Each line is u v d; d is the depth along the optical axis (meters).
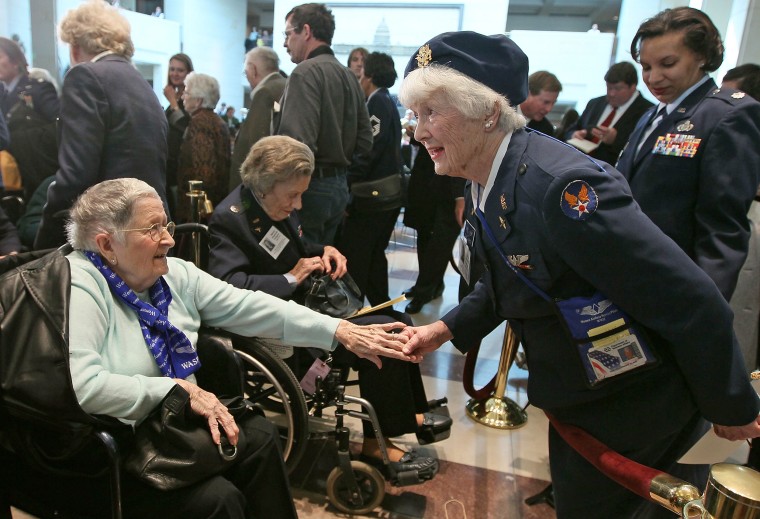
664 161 1.48
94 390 1.15
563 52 5.53
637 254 0.83
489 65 0.94
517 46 0.97
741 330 1.76
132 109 2.04
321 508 1.82
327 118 2.46
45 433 1.15
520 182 0.94
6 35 3.37
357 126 2.73
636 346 0.90
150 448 1.18
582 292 0.94
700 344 0.86
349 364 1.88
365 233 3.08
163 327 1.35
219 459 1.21
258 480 1.35
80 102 1.94
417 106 1.00
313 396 1.75
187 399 1.21
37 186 2.86
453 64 0.96
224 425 1.24
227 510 1.18
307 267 1.96
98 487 1.22
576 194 0.85
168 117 3.47
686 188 1.45
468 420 2.45
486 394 2.27
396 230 6.66
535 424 2.44
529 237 0.94
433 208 3.54
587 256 0.86
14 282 1.16
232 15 5.73
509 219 0.96
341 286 2.00
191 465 1.17
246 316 1.57
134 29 4.53
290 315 1.58
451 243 3.58
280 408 2.20
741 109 1.37
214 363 1.48
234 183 2.82
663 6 4.64
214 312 1.57
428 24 5.71
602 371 0.93
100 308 1.25
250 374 1.84
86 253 1.30
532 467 2.11
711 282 0.86
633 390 0.97
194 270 1.57
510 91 0.96
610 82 3.10
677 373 0.94
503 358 2.46
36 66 3.59
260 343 1.65
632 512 1.07
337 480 1.79
